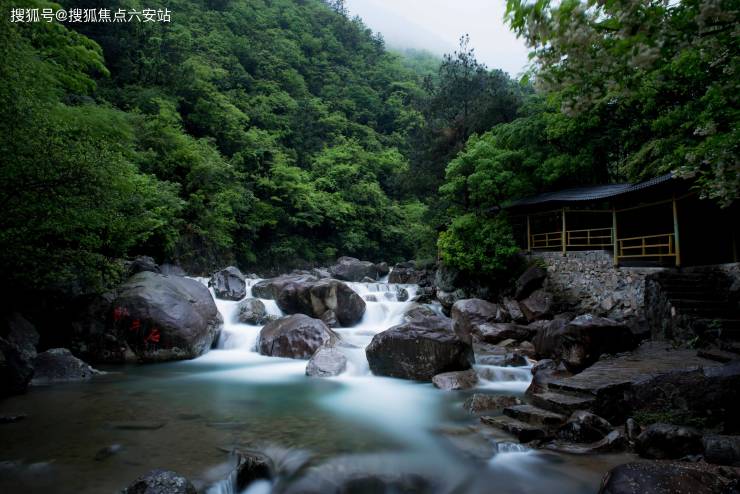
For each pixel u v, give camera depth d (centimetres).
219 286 1820
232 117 3148
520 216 1923
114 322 1194
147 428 648
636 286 1337
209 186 2412
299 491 484
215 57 4078
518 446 592
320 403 822
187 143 2355
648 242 1592
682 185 1180
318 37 6225
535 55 345
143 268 1484
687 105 945
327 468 533
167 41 3094
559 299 1625
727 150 451
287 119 4100
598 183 1906
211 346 1352
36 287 1039
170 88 2870
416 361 1017
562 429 621
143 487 415
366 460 560
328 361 1080
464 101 2480
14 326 999
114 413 722
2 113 646
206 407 777
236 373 1071
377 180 4222
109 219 1037
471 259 1789
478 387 958
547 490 495
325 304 1644
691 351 902
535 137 1858
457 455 583
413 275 2416
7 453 545
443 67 2781
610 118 1652
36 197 729
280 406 796
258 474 507
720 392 600
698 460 505
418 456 579
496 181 1789
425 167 2462
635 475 418
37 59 755
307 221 3131
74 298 1223
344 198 3572
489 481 518
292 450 582
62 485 462
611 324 975
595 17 296
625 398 699
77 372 988
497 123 2267
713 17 270
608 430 612
